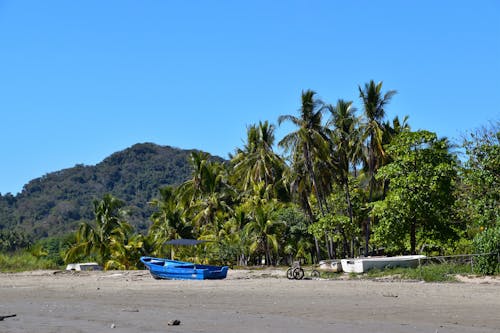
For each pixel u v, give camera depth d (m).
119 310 19.28
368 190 55.66
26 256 52.38
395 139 38.56
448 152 38.88
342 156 52.22
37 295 25.97
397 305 19.23
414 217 37.12
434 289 24.22
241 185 70.00
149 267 36.56
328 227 48.09
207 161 65.69
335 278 33.09
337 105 52.91
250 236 55.31
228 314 17.80
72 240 66.44
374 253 56.81
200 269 35.53
